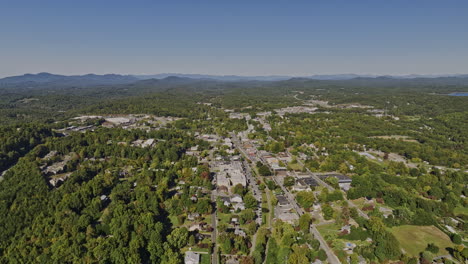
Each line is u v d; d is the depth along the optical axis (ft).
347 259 425.28
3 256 433.89
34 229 489.26
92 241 447.01
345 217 532.73
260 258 416.26
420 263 424.46
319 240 477.77
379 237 453.58
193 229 506.48
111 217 521.65
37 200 571.28
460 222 538.06
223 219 545.44
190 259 420.36
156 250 430.20
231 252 440.86
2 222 505.25
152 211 544.62
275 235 485.15
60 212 525.75
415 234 495.00
